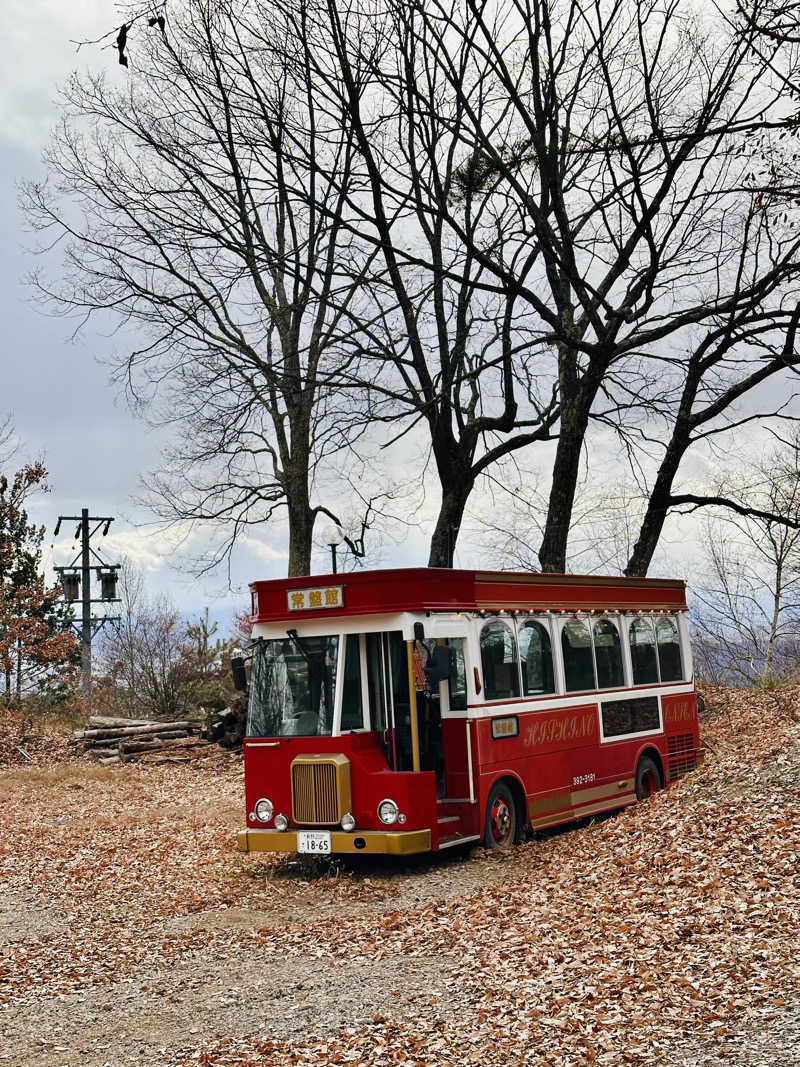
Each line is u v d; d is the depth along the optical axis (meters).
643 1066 6.27
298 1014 8.13
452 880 12.53
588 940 8.82
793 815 10.66
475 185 21.72
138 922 11.81
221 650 34.62
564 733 15.40
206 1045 7.68
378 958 9.45
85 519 40.81
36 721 31.92
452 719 13.70
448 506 25.36
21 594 36.47
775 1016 6.61
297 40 18.88
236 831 17.41
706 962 7.75
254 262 24.20
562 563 24.53
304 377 22.94
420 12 17.31
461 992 8.12
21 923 12.13
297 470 28.23
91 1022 8.46
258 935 10.80
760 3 13.06
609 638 16.94
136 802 21.48
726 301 22.25
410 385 24.69
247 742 13.59
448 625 13.44
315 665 13.42
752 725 22.88
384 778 12.80
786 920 8.25
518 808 14.36
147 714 32.06
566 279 22.75
